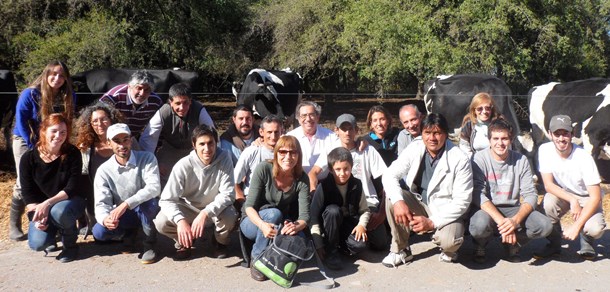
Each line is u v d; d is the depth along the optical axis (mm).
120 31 12367
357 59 14781
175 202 4312
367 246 4699
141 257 4387
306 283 3955
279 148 4051
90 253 4523
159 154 5344
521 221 4191
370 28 12445
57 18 13125
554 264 4344
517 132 7434
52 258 4410
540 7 11656
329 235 4191
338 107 17859
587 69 13109
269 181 4188
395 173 4363
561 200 4457
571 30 12023
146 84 5188
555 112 7449
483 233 4180
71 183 4336
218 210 4238
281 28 15492
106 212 4242
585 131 6996
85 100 7613
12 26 12594
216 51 15555
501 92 7641
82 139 4590
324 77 17188
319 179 4805
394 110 16969
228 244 4703
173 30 13758
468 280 4035
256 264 3926
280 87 8797
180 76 7973
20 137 4891
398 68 12164
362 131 11875
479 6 11141
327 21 14617
